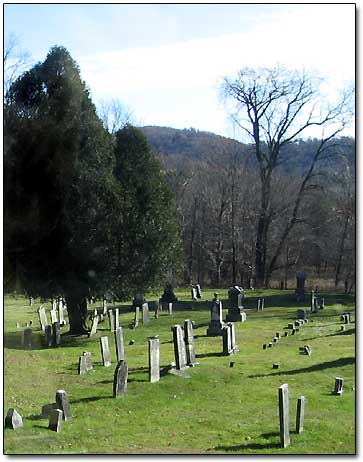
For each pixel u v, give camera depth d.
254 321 31.69
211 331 26.84
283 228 58.91
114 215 27.39
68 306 27.73
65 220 26.34
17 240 25.47
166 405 15.06
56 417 12.64
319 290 52.97
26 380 16.80
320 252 60.97
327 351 22.55
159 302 37.47
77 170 26.47
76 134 26.59
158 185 29.61
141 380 16.97
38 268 26.19
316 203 57.47
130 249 28.20
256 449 11.76
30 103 26.64
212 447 11.84
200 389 16.61
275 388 16.88
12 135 25.22
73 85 26.91
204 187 64.44
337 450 11.63
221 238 60.06
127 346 23.92
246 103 54.53
